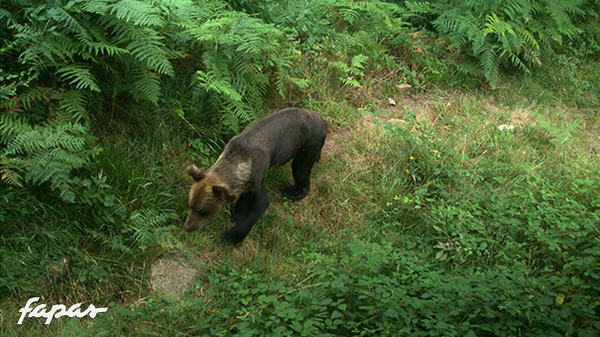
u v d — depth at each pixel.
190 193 3.78
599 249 4.19
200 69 5.09
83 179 4.05
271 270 4.11
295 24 6.26
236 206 4.43
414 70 6.87
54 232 3.78
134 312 3.53
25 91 3.95
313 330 3.21
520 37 7.04
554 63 7.68
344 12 6.75
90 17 4.18
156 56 4.18
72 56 4.18
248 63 5.01
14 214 3.76
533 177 5.37
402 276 3.90
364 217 4.86
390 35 6.90
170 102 4.82
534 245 4.50
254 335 3.33
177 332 3.45
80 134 4.04
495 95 7.00
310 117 4.53
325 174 5.20
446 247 4.40
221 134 5.03
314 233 4.64
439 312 3.46
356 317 3.53
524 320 3.50
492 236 4.60
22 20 3.99
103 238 3.88
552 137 6.16
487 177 5.39
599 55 8.05
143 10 4.02
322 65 6.11
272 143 4.12
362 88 6.30
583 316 3.57
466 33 6.92
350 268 3.91
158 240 3.98
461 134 5.95
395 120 6.00
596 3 8.70
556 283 3.80
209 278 3.93
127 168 4.20
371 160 5.38
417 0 7.60
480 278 3.80
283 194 4.88
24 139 3.65
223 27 4.96
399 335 3.26
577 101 7.26
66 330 3.39
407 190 5.14
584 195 5.14
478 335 3.45
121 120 4.57
